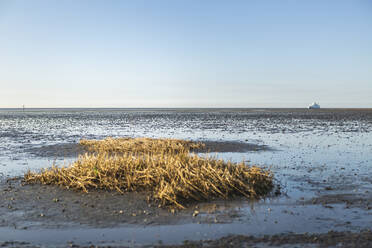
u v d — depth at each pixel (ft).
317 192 41.45
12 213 33.99
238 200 38.27
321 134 123.13
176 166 45.68
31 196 39.73
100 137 115.14
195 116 326.65
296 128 155.22
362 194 40.34
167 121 227.81
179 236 28.25
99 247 26.20
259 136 116.26
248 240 27.25
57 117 316.81
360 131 136.98
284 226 30.27
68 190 42.29
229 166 47.39
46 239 27.81
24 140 103.35
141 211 34.63
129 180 43.06
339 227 29.86
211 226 30.48
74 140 103.45
